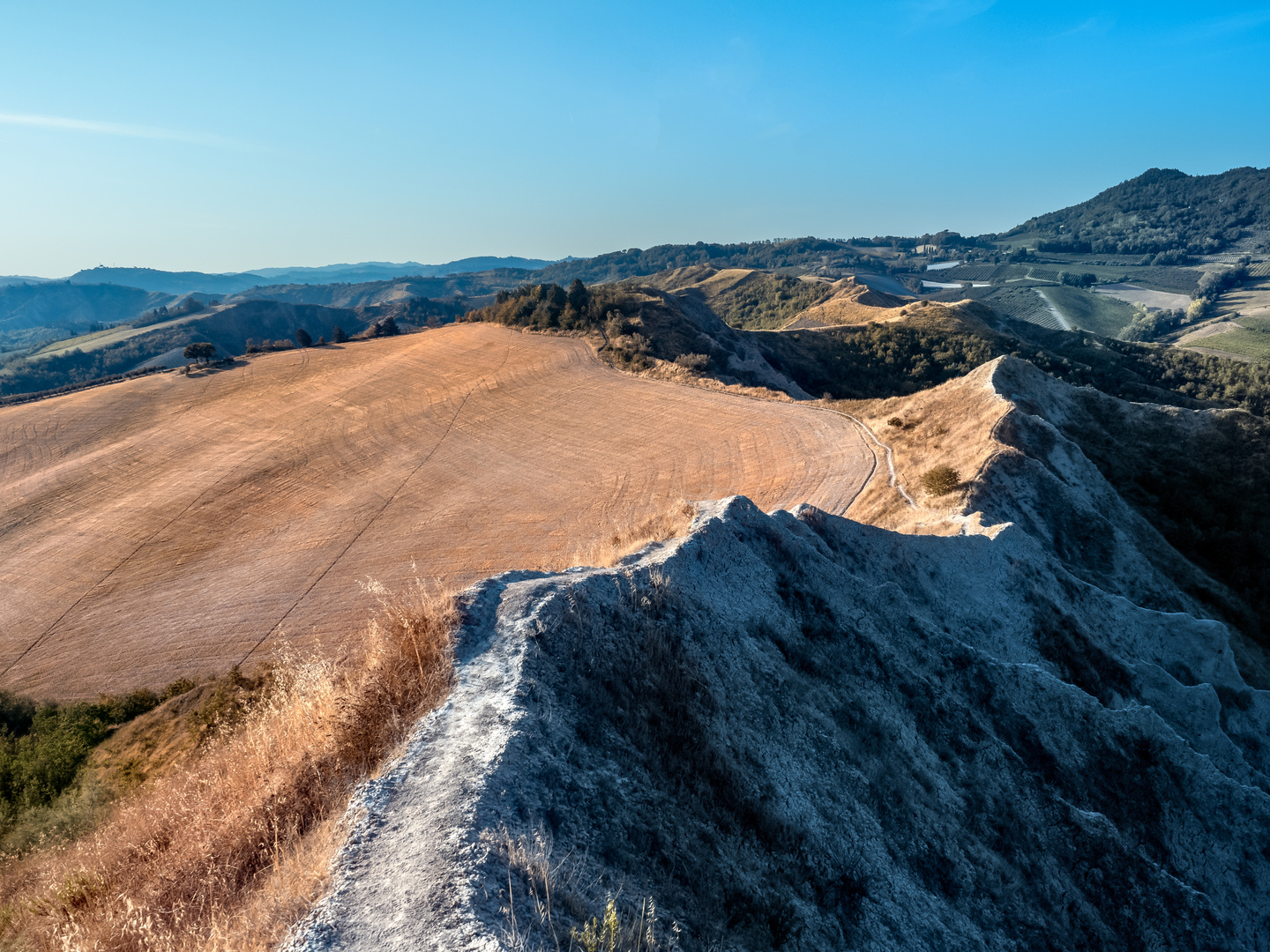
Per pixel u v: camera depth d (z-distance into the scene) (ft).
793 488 154.20
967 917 30.94
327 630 139.54
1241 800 51.44
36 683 137.59
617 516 166.20
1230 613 119.44
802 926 23.00
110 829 30.53
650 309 367.25
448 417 260.83
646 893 19.67
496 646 26.89
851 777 32.55
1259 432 161.89
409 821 19.12
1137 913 37.58
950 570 71.92
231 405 308.60
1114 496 131.95
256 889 18.94
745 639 36.17
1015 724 48.29
